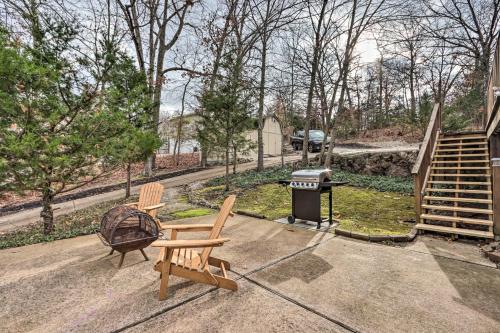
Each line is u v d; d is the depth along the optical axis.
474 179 6.72
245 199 8.13
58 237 4.79
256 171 12.84
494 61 5.36
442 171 7.00
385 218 5.78
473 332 2.12
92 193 10.89
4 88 4.16
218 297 2.66
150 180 12.88
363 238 4.50
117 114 5.28
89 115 5.16
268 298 2.64
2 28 4.61
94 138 5.17
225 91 8.95
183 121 16.88
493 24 9.80
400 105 27.47
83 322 2.28
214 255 3.84
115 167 6.11
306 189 5.16
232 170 14.16
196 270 2.74
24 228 6.61
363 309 2.45
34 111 4.54
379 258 3.69
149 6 10.89
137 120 7.19
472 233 4.29
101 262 3.60
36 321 2.30
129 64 6.93
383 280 3.03
